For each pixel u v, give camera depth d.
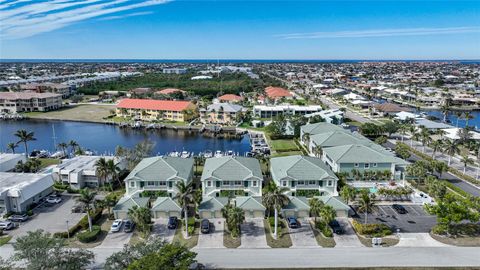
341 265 56.97
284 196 66.19
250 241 64.94
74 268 48.59
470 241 63.84
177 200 74.56
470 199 68.94
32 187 81.06
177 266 45.03
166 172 84.38
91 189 91.50
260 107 199.75
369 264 57.22
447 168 97.19
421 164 94.31
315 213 70.94
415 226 70.12
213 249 62.09
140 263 44.09
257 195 83.38
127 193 84.19
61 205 81.62
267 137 152.62
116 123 186.75
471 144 123.25
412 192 84.44
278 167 91.56
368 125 149.38
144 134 169.50
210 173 83.94
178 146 148.00
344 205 74.81
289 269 55.97
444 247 62.12
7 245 63.59
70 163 99.62
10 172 98.88
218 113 184.25
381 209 78.25
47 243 49.09
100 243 64.50
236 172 84.12
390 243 63.62
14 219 72.88
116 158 101.69
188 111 191.62
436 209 65.69
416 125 150.25
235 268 56.22
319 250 61.62
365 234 66.69
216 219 74.12
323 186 84.06
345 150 97.00
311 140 121.12
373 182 93.00
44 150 135.88
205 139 161.00
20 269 50.41
